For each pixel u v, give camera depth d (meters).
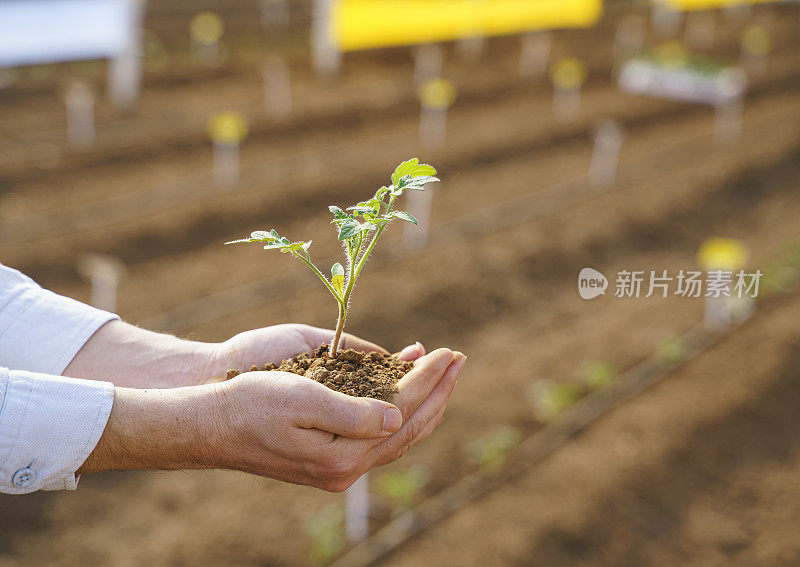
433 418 1.49
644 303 5.93
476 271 6.21
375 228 1.38
